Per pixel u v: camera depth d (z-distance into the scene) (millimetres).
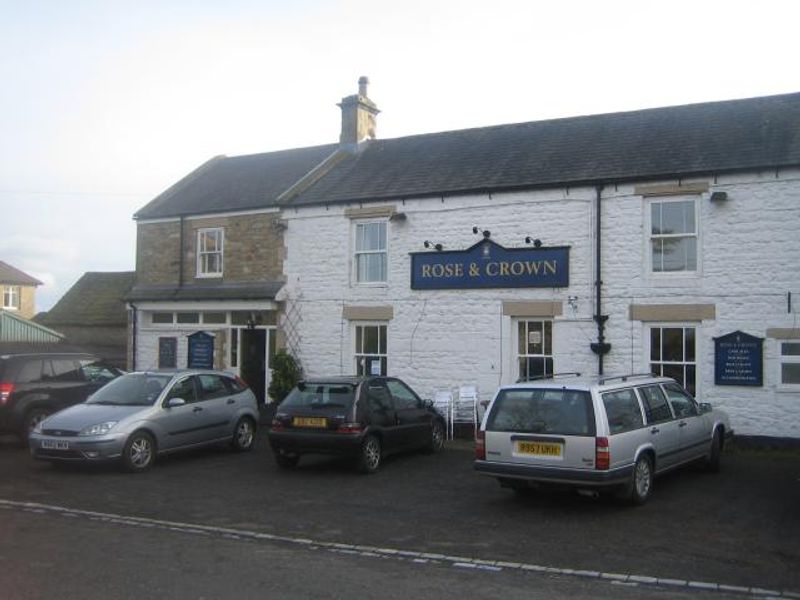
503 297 16719
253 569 7219
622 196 15672
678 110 18016
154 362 21594
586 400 9609
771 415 14305
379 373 18172
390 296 18016
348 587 6684
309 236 19219
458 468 13023
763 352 14383
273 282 19703
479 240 16984
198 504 10273
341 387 12719
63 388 16062
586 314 15875
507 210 16750
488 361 16812
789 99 16891
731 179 14750
